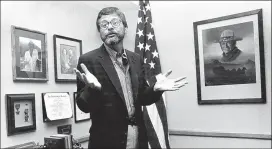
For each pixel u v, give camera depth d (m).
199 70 2.84
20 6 1.89
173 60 3.01
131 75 1.22
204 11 2.85
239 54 2.64
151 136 2.58
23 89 1.91
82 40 2.20
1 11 1.76
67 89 2.30
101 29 1.18
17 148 1.77
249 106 2.59
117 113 1.12
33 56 1.97
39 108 2.03
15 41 1.84
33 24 1.99
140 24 2.84
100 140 1.13
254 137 2.53
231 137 2.66
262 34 2.51
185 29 2.95
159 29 3.09
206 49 2.81
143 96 1.25
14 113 1.81
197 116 2.87
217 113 2.76
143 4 2.94
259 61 2.53
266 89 2.51
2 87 1.76
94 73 1.13
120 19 1.19
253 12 2.56
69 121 2.29
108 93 1.11
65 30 2.24
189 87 2.92
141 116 1.25
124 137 1.14
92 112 1.12
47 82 2.11
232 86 2.67
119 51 1.22
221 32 2.73
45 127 2.07
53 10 2.17
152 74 2.70
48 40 2.12
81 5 2.25
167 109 3.03
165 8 3.06
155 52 2.85
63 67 2.24
